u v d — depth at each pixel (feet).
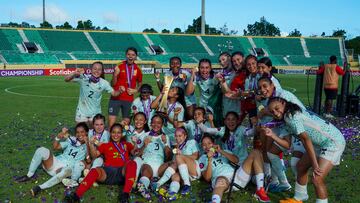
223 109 25.53
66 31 176.45
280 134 18.89
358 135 34.19
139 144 22.30
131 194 19.08
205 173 20.29
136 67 30.40
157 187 19.17
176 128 23.80
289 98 18.22
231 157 20.03
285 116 16.43
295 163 19.08
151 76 130.21
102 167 19.88
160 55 180.04
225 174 19.27
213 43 197.26
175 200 18.45
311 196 19.12
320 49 204.95
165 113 25.18
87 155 21.06
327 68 45.62
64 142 22.12
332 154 16.63
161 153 21.59
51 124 38.45
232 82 24.94
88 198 18.42
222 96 25.49
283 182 19.66
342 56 201.67
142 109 26.37
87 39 176.86
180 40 193.57
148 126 23.91
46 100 59.88
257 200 18.49
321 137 16.63
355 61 200.54
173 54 183.62
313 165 16.33
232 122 21.09
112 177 20.03
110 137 21.72
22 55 154.71
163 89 25.73
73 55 165.07
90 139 20.58
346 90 45.39
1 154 26.20
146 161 20.94
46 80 105.19
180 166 19.52
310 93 76.43
